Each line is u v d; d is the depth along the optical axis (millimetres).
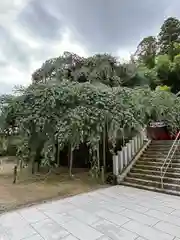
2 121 6707
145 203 4418
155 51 17297
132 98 6887
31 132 6605
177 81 12914
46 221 3506
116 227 3250
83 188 5832
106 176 6742
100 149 7582
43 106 6238
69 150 7977
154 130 9539
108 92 6512
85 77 9094
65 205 4352
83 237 2932
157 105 7367
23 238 2924
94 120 5883
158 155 6969
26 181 6688
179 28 17250
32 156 7367
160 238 2885
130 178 6238
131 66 10289
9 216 3748
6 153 9664
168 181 5492
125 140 7516
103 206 4258
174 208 4086
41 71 9523
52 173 7797
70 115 5883
